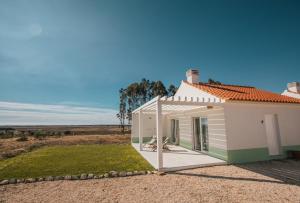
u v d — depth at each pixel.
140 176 8.11
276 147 11.80
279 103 11.45
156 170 8.84
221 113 10.81
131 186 6.83
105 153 14.29
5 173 8.76
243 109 10.87
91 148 17.44
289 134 11.94
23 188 6.77
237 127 10.59
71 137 34.19
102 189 6.56
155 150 15.19
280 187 6.41
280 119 11.84
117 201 5.53
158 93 41.28
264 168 9.11
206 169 9.10
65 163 10.77
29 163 11.00
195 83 16.34
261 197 5.58
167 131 21.02
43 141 27.11
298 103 12.01
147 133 21.25
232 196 5.70
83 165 10.16
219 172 8.48
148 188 6.57
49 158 12.50
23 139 29.34
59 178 7.82
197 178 7.64
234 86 17.11
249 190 6.18
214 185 6.73
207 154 12.49
